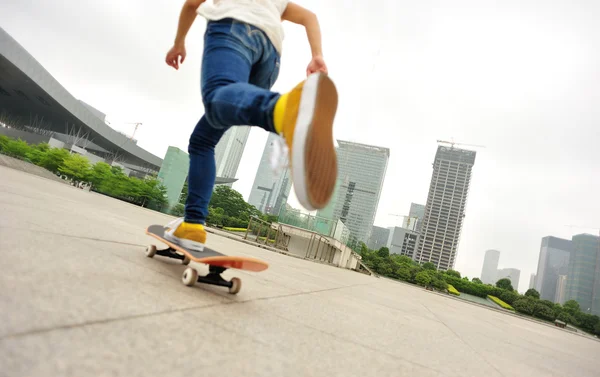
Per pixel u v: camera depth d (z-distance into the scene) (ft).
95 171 100.27
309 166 2.79
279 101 3.06
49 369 1.50
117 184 83.51
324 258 55.06
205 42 4.42
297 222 52.42
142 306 2.86
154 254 5.68
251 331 3.20
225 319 3.33
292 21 5.38
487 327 13.56
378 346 4.37
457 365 4.61
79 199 17.80
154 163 256.73
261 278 8.17
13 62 157.48
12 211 6.04
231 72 4.02
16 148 112.47
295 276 11.73
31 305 2.16
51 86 175.52
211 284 4.64
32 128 231.30
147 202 75.92
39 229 5.02
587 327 147.54
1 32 147.43
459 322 12.39
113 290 3.04
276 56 4.93
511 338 11.35
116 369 1.69
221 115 3.67
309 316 5.03
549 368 6.88
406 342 5.30
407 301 16.52
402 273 156.76
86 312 2.34
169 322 2.69
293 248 49.93
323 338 3.88
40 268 3.02
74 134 219.61
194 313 3.18
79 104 192.95
